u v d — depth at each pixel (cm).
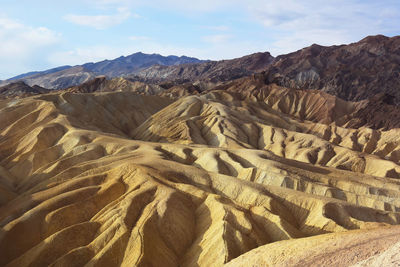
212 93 17912
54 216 5050
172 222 4838
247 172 7169
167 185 5806
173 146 8619
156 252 4338
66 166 7475
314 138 11719
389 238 2972
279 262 3111
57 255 4438
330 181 6962
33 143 8819
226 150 8212
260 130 12875
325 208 5178
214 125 12194
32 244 4812
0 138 9769
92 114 12638
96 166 6850
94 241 4525
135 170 6134
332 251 2961
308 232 4994
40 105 10931
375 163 9944
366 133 13850
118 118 13575
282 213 5309
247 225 4528
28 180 7375
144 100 15050
